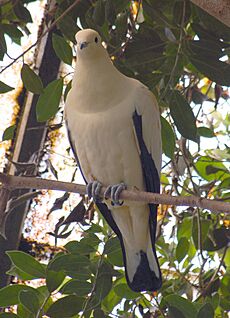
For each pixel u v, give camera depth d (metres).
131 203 8.55
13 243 10.24
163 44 8.32
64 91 9.55
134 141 8.41
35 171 9.23
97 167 8.55
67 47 8.34
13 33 9.02
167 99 8.59
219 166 9.77
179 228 9.83
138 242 8.77
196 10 8.14
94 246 8.49
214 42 8.09
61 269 7.94
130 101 8.30
